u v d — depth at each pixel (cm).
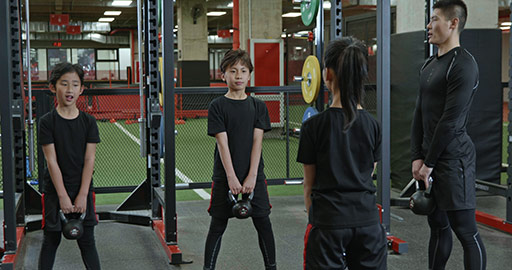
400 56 482
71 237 214
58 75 218
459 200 229
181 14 1599
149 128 382
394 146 499
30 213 388
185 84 1488
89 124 225
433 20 232
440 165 231
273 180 441
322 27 375
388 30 296
